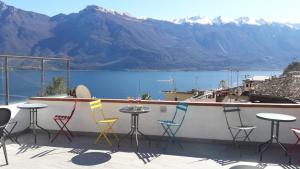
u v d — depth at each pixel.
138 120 6.40
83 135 6.73
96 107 6.06
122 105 6.49
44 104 6.96
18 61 7.20
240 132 5.92
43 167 4.65
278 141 5.32
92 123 6.68
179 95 37.12
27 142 6.14
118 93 94.56
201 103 6.07
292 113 5.67
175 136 6.25
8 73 6.95
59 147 5.79
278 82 41.66
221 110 5.99
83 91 7.35
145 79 186.00
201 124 6.11
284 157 5.21
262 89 39.91
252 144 5.91
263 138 5.84
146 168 4.65
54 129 6.98
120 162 4.92
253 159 5.10
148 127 6.39
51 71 8.25
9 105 6.68
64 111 6.87
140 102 6.39
